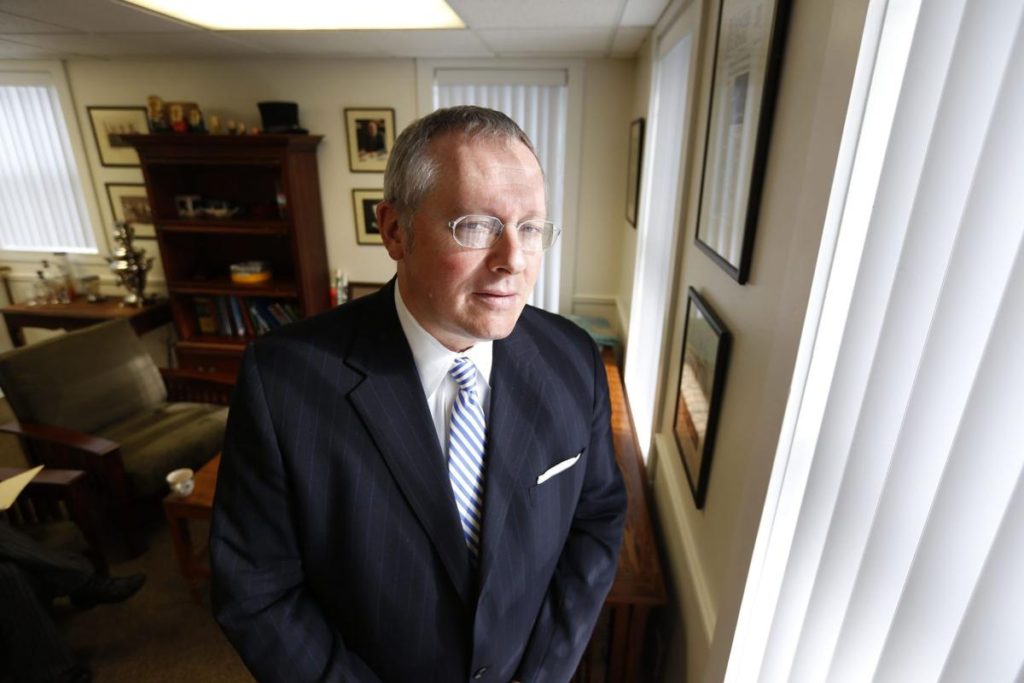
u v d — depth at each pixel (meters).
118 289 3.57
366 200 3.29
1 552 1.47
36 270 3.59
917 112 0.51
